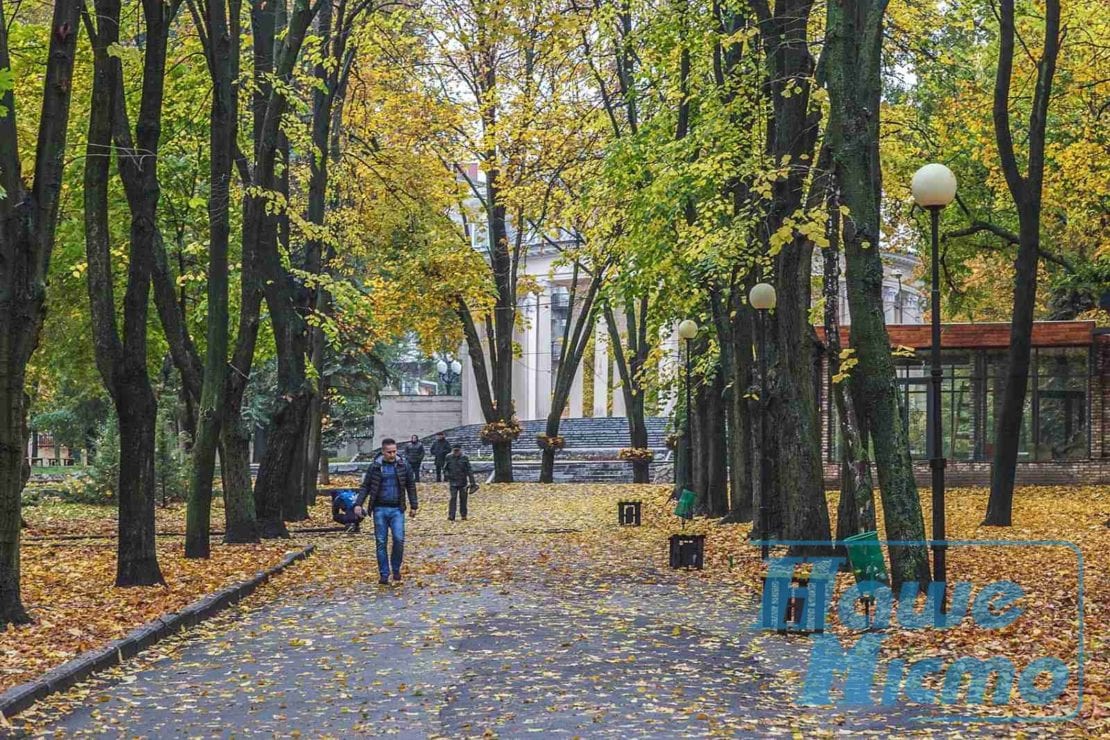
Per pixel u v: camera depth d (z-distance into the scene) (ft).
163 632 41.14
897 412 49.62
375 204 123.34
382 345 198.39
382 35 94.27
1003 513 84.43
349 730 27.76
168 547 73.97
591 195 83.20
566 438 207.62
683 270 78.59
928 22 80.12
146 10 53.67
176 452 123.75
